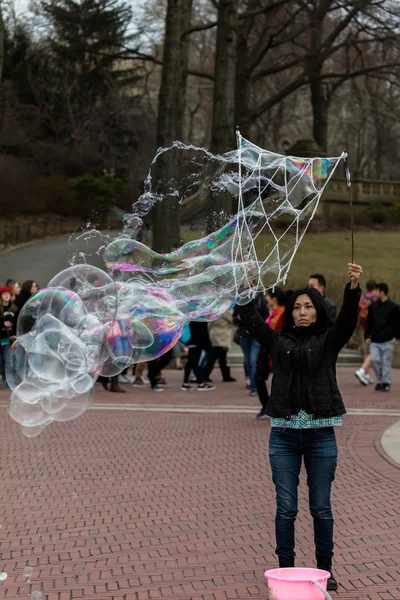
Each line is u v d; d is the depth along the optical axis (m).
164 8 40.16
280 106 51.03
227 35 26.27
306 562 6.13
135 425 12.51
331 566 5.61
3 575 5.78
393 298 28.73
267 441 11.07
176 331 6.80
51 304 6.53
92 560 6.19
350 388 17.56
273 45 33.34
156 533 6.89
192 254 6.82
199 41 51.97
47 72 49.19
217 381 18.84
